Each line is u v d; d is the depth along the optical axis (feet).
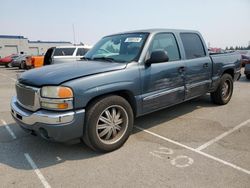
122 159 11.20
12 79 45.93
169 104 14.80
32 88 10.79
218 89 19.62
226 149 12.01
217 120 16.49
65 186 9.22
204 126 15.34
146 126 15.47
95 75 11.02
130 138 13.56
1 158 11.52
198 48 17.25
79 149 12.30
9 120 17.26
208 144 12.64
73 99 10.30
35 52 191.42
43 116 10.18
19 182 9.53
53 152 12.07
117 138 12.14
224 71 19.88
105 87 11.13
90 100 11.04
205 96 23.53
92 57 14.89
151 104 13.52
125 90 12.12
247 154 11.45
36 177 9.87
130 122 12.49
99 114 11.18
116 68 11.85
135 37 14.14
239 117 17.10
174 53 15.14
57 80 10.39
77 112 10.46
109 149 11.78
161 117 17.24
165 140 13.25
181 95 15.49
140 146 12.53
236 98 23.24
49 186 9.23
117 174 9.95
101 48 15.37
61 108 10.19
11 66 85.30
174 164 10.65
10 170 10.43
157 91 13.74
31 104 11.01
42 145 12.88
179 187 8.97
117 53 14.05
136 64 12.63
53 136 10.30
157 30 14.58
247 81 35.83
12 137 14.03
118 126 12.20
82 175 9.95
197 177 9.59
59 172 10.22
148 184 9.21
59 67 12.26
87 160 11.18
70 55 39.75
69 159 11.32
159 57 12.50
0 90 31.76
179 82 15.11
